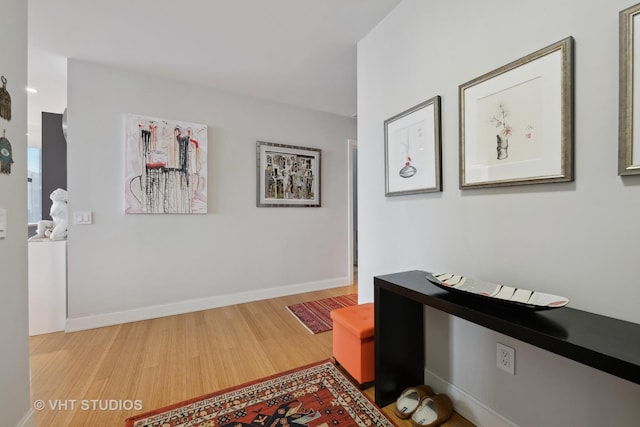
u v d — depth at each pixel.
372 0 1.78
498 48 1.26
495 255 1.29
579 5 1.00
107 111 2.58
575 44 1.01
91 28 2.04
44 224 2.68
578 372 1.02
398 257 1.87
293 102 3.46
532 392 1.15
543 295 1.04
